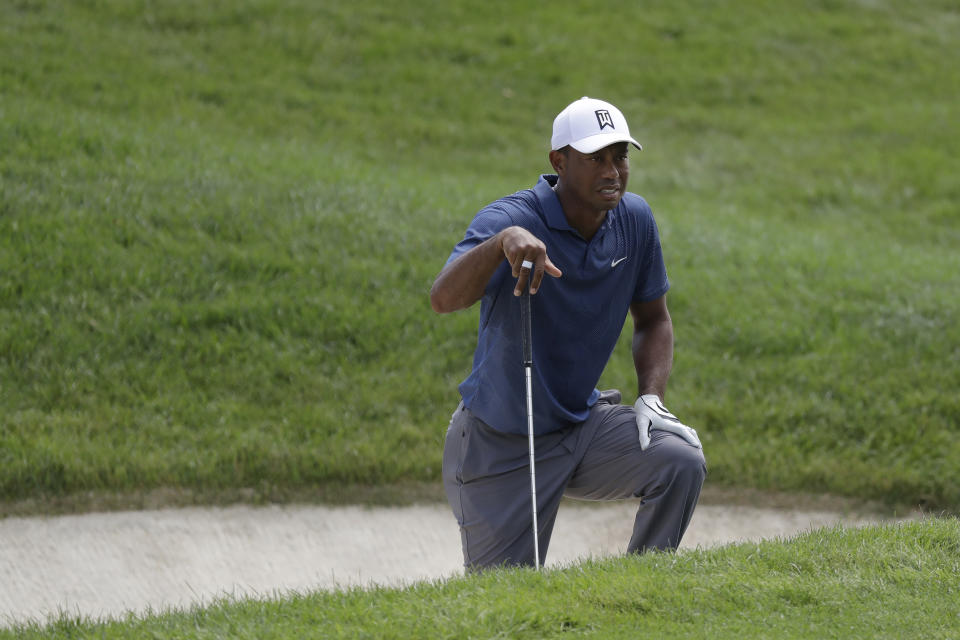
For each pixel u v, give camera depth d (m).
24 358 27.23
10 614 19.56
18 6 56.78
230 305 30.31
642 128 58.19
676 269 36.19
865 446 26.80
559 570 12.73
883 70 68.31
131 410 26.02
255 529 23.03
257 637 10.97
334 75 58.41
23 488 22.83
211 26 60.44
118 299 29.98
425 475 25.17
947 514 24.66
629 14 71.75
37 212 32.81
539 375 14.24
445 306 13.45
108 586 20.83
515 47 65.06
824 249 40.75
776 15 74.25
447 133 54.31
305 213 36.09
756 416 28.08
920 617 11.07
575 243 14.12
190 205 35.16
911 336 32.25
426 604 11.51
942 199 51.78
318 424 26.47
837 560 12.69
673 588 11.73
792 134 59.03
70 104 46.44
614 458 14.46
